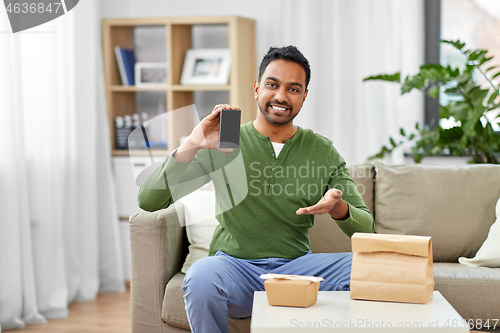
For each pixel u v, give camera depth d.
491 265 1.90
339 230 2.06
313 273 1.51
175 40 3.16
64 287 2.63
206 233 1.90
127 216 3.13
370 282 1.24
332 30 3.22
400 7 3.08
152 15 3.41
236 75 3.06
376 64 3.14
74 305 2.79
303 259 1.55
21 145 2.38
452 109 2.65
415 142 2.97
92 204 2.92
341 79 3.21
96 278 2.94
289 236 1.61
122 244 3.14
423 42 3.24
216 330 1.39
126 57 3.25
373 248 1.25
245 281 1.51
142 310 1.80
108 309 2.71
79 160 2.89
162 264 1.79
